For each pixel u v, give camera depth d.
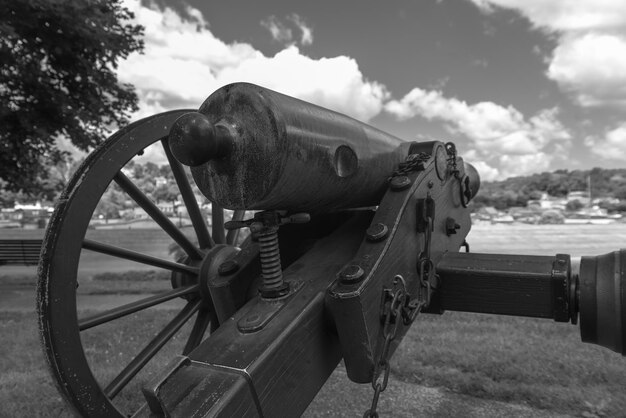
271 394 1.15
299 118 1.23
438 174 1.94
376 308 1.38
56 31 8.20
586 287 1.64
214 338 1.23
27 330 5.69
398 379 3.70
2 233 32.72
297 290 1.39
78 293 9.32
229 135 1.16
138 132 1.92
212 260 2.29
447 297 1.88
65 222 1.67
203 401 1.03
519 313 1.78
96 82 9.65
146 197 2.09
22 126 8.95
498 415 3.11
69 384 1.68
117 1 9.44
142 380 3.61
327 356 1.39
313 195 1.38
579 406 3.20
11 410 3.15
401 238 1.58
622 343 1.61
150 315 6.34
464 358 4.01
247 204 1.21
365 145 1.58
